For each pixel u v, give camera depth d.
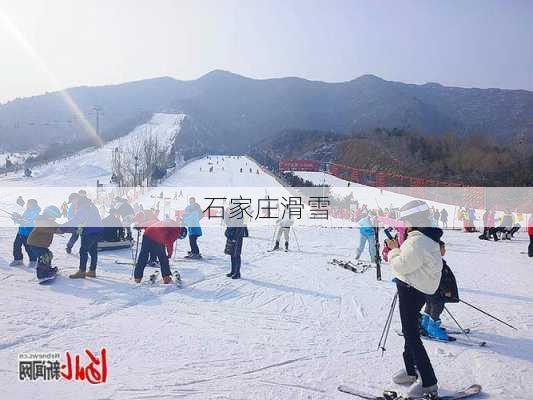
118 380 5.45
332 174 84.50
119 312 8.05
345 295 10.03
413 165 78.19
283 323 7.84
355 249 18.12
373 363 6.18
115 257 13.23
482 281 12.34
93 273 10.52
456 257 17.38
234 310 8.54
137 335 6.95
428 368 5.11
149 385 5.35
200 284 10.55
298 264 14.01
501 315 8.73
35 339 6.62
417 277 5.12
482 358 6.43
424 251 5.05
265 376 5.69
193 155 145.88
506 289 11.31
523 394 5.37
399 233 5.88
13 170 89.50
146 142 104.38
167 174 80.75
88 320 7.53
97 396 5.07
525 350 6.81
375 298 9.84
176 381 5.47
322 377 5.71
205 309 8.52
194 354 6.30
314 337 7.16
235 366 5.95
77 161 94.69
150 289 9.70
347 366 6.06
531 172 56.97
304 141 146.38
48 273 9.87
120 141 139.12
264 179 81.50
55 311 7.88
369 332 7.48
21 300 8.41
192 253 13.99
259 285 10.77
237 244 11.34
